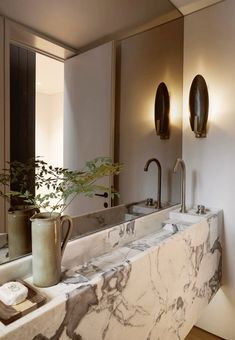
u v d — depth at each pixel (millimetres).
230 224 1763
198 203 1885
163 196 1767
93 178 1018
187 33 1904
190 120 1838
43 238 818
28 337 623
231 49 1705
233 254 1769
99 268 1020
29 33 988
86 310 767
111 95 1385
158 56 1729
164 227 1576
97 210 1243
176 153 1896
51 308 676
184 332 1312
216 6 1754
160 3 1692
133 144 1535
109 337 848
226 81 1736
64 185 1003
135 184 1534
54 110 1079
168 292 1155
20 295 720
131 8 1492
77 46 1182
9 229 895
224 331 1831
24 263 884
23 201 925
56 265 835
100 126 1311
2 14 900
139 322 975
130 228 1334
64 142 1114
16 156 945
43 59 1040
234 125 1713
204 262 1525
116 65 1415
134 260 950
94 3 1261
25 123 979
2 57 910
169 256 1155
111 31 1367
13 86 943
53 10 1070
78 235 1115
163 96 1778
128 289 916
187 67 1912
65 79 1126
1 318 647
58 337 691
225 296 1818
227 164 1752
